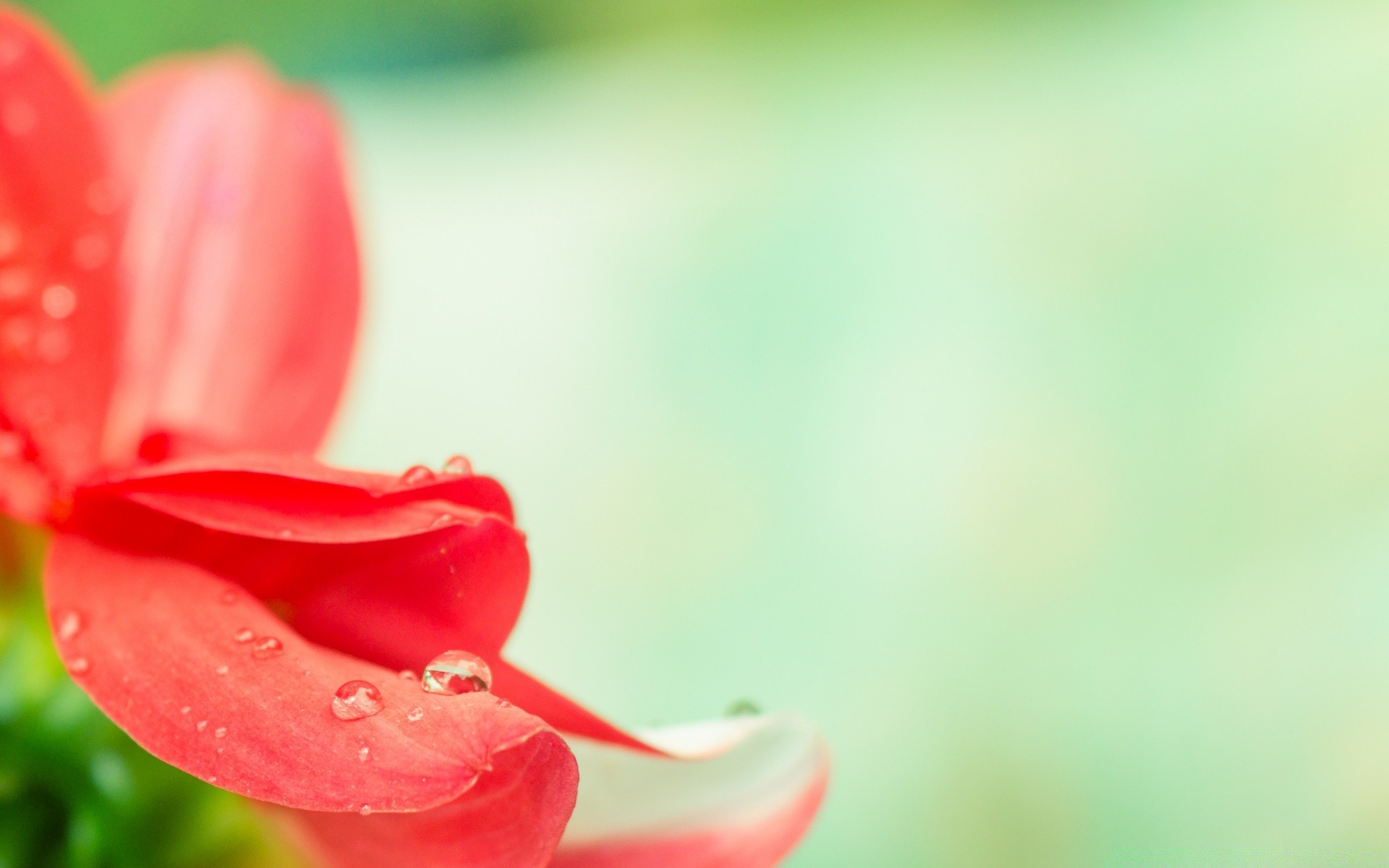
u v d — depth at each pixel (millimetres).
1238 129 816
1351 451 688
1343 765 615
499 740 255
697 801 292
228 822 302
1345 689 633
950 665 662
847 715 654
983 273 789
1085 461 711
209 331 327
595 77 974
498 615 269
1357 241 759
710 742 288
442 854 264
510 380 786
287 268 331
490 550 266
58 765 302
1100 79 872
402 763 256
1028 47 909
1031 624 669
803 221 830
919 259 801
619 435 757
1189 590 669
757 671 668
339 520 265
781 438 747
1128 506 697
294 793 256
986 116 870
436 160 917
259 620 268
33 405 289
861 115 891
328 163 337
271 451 301
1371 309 725
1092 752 637
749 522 715
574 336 798
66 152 304
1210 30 887
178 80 340
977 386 745
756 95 925
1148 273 773
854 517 709
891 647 668
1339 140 793
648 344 790
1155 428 719
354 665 267
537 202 877
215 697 262
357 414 774
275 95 341
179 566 273
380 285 830
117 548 274
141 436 306
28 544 301
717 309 800
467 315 815
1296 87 827
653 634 685
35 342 293
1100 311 761
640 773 293
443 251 849
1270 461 696
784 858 292
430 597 269
